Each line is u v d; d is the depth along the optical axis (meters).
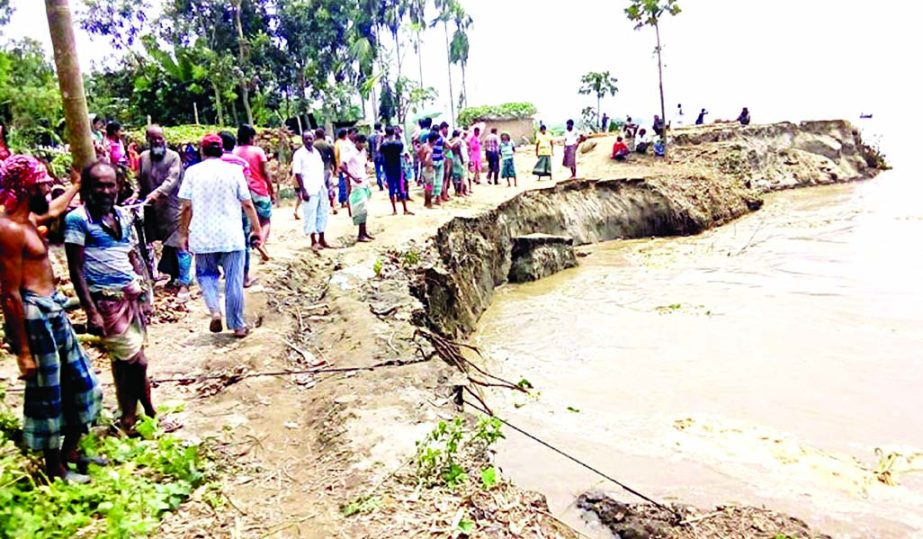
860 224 21.70
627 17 27.47
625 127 29.41
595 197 22.53
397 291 9.58
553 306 14.38
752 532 5.66
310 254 11.03
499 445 7.55
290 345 7.27
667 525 5.74
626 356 10.86
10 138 18.42
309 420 5.66
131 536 3.80
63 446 4.34
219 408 5.69
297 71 34.59
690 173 25.16
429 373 6.57
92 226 4.59
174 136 22.06
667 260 18.53
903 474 6.92
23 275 3.91
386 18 39.50
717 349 10.99
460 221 14.82
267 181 9.80
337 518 4.14
